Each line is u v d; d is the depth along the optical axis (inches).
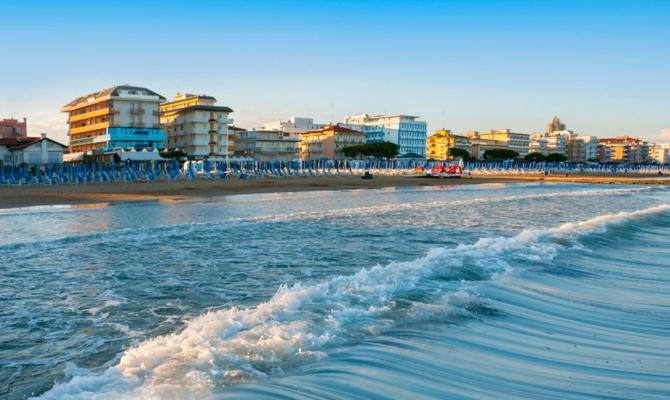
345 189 1983.3
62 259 545.6
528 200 1510.8
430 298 354.9
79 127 4082.2
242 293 405.4
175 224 838.5
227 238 700.0
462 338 282.2
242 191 1765.5
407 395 212.4
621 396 218.5
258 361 238.7
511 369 244.4
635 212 977.5
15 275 468.4
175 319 334.6
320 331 281.0
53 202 1270.9
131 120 3700.8
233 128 5187.0
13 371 247.4
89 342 289.4
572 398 216.2
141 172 2190.0
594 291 402.3
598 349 275.1
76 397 198.5
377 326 295.0
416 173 3518.7
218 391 206.7
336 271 492.7
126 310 356.2
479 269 452.8
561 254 540.7
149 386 209.3
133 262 531.5
